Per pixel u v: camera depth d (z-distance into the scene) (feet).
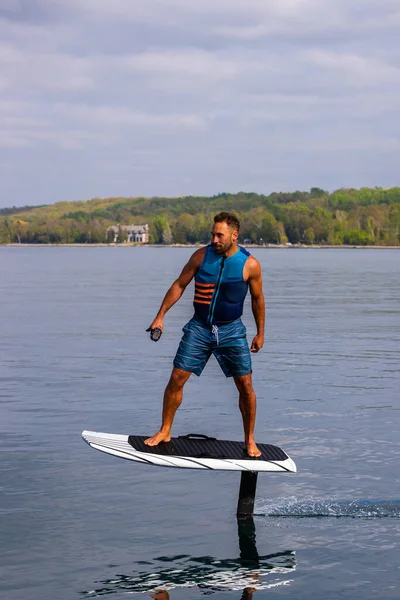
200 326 24.07
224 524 23.52
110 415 36.96
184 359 23.99
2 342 65.46
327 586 19.38
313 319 87.10
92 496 25.71
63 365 52.70
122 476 27.94
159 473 28.50
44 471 28.19
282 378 47.85
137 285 163.73
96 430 33.99
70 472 28.17
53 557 20.93
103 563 20.61
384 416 37.06
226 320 23.97
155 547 21.70
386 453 30.68
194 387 45.47
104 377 47.85
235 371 24.09
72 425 34.96
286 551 21.54
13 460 29.48
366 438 32.89
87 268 273.54
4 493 25.76
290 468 22.94
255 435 33.32
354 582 19.60
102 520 23.62
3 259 407.23
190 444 24.17
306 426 34.99
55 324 80.69
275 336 70.54
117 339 67.72
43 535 22.36
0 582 19.43
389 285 165.07
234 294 23.86
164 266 294.25
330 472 28.32
